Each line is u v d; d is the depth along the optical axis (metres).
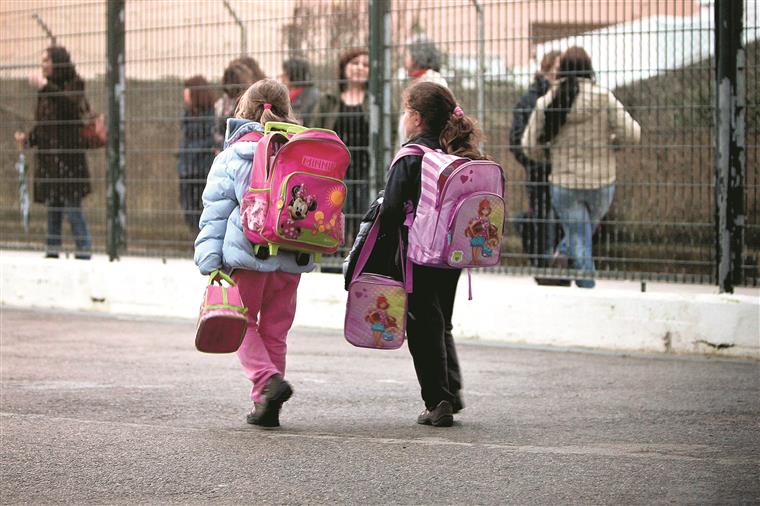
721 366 25.02
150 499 14.45
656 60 26.47
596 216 27.31
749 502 14.34
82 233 34.16
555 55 27.31
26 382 22.61
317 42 29.92
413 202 18.67
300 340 28.55
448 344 19.52
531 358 26.11
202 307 17.62
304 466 16.08
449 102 19.06
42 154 34.62
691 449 17.30
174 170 32.28
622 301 26.92
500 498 14.52
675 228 26.62
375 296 18.55
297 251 18.33
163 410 20.00
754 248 26.06
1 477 15.48
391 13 29.05
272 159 17.94
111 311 33.28
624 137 26.88
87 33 33.53
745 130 25.86
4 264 35.00
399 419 19.50
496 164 18.47
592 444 17.62
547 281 29.67
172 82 32.03
